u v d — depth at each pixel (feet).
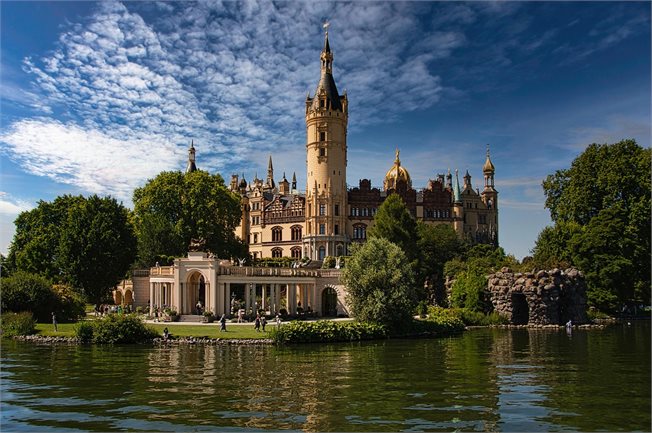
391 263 198.49
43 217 297.94
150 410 84.84
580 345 171.01
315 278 270.46
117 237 261.24
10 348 157.58
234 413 83.30
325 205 446.19
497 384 105.50
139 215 343.87
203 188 344.08
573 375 115.55
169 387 101.50
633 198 286.05
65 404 88.63
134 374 114.83
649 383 106.42
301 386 102.73
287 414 82.69
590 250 281.74
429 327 206.59
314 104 456.04
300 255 473.67
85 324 172.45
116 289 318.24
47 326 198.49
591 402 90.84
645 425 77.25
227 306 239.71
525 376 114.01
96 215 260.83
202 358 138.41
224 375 114.01
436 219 481.05
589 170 308.81
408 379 110.11
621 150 301.43
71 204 303.68
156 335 173.99
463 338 194.39
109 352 149.07
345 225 453.99
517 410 85.40
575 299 255.50
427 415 82.53
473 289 269.44
